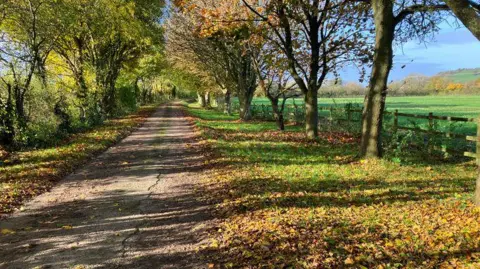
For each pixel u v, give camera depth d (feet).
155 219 20.99
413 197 23.44
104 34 86.28
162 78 253.85
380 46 34.60
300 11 47.80
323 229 18.08
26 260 15.69
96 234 18.70
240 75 98.84
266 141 53.57
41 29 55.98
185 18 90.68
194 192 26.76
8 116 44.47
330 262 14.64
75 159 39.34
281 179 29.12
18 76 48.37
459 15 20.21
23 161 37.14
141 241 17.79
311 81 52.37
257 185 27.32
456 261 14.34
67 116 60.29
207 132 65.16
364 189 25.70
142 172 34.01
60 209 22.94
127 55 109.81
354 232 17.62
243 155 40.83
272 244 16.56
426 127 42.47
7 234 18.70
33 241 17.78
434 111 122.52
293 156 40.06
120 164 38.01
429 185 26.71
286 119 96.84
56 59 88.74
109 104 102.53
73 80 82.69
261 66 69.15
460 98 221.46
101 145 50.19
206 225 19.92
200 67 112.88
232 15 45.88
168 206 23.52
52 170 33.24
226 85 113.50
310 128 54.60
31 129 47.16
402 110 130.82
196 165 37.09
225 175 31.37
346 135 60.18
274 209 21.43
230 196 24.98
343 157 39.14
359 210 20.99
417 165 34.65
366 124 36.83
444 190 25.07
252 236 17.62
